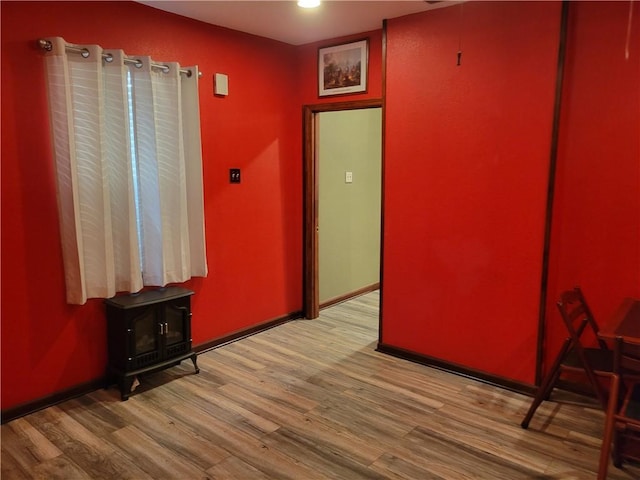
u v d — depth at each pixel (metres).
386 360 3.50
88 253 2.79
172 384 3.08
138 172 3.01
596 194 2.68
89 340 2.94
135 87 2.92
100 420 2.63
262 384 3.10
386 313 3.60
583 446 2.41
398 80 3.31
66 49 2.57
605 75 2.59
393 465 2.25
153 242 3.10
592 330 2.79
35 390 2.72
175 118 3.11
